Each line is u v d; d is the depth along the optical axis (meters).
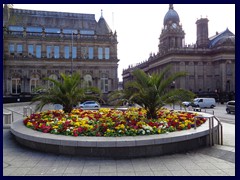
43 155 9.05
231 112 34.88
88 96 16.47
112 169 7.61
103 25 69.12
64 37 61.91
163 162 8.29
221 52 79.38
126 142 8.62
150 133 9.74
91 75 63.12
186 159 8.64
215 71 82.81
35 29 64.25
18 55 59.69
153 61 95.56
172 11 95.19
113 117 13.34
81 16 69.88
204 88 81.69
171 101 12.40
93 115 14.52
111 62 64.06
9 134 13.45
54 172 7.37
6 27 60.34
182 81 79.00
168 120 11.78
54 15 67.88
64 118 12.82
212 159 8.66
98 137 9.18
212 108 49.69
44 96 15.08
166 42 94.31
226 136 13.20
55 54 61.72
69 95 15.30
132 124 10.63
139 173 7.30
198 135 9.99
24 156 8.98
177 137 9.27
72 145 8.77
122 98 12.80
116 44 64.88
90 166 7.87
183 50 80.44
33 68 60.19
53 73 61.28
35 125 11.24
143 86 12.98
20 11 66.06
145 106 12.92
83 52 63.25
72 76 16.33
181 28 93.62
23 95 58.31
